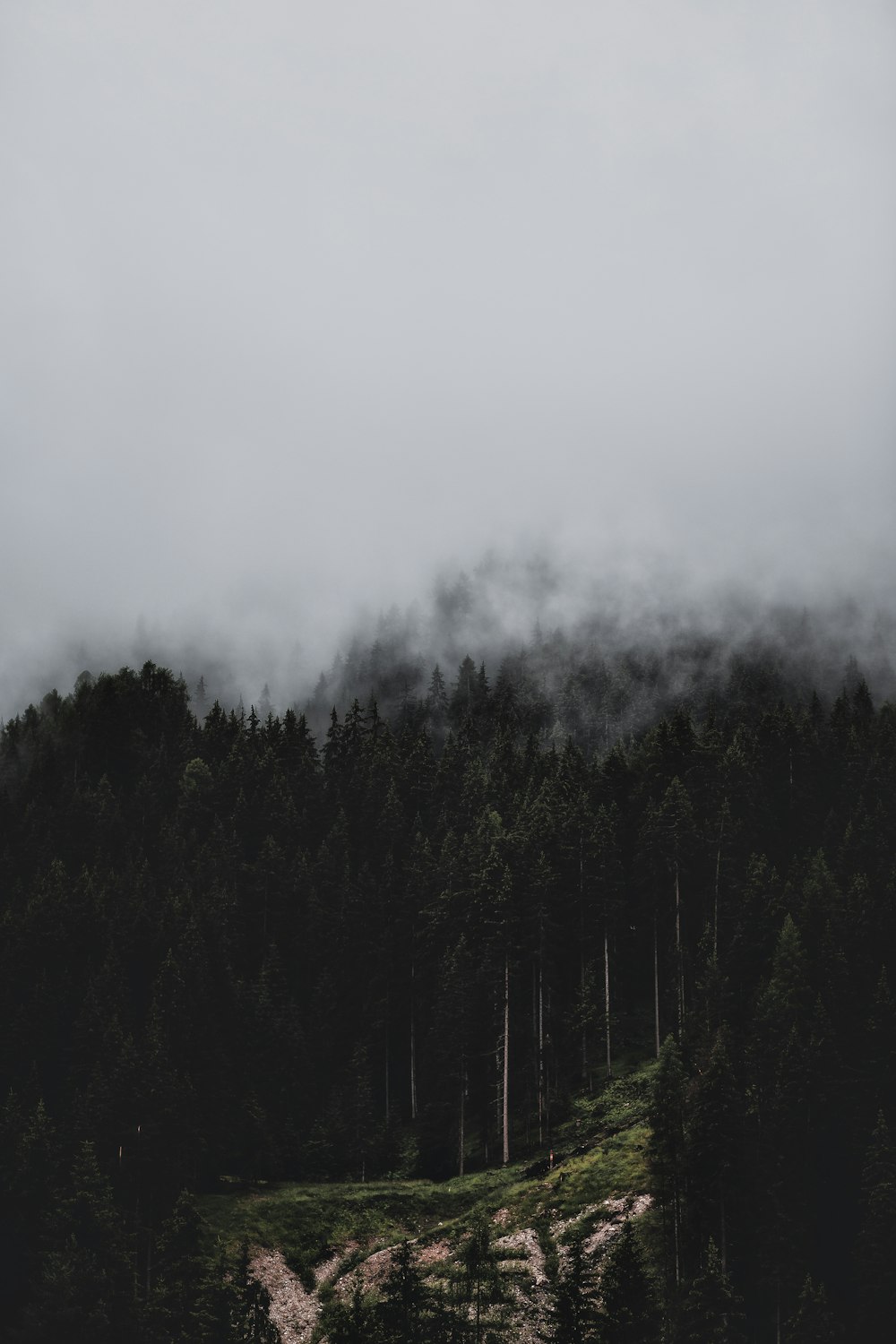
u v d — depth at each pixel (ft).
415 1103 333.21
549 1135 299.79
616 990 342.85
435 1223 278.67
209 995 329.52
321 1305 259.60
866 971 289.74
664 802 351.05
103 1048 307.37
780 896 321.11
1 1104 298.56
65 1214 257.96
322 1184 302.86
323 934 369.09
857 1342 212.84
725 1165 234.17
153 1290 251.60
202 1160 298.35
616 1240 241.55
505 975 319.27
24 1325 243.40
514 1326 229.25
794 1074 249.14
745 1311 224.33
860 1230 230.89
